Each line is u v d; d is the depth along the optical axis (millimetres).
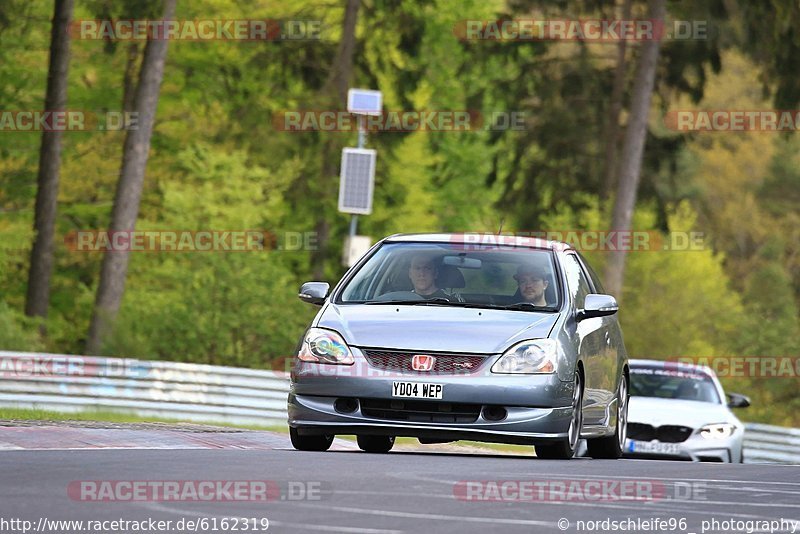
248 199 132875
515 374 39969
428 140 169500
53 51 126875
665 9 138875
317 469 33031
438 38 176500
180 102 145500
